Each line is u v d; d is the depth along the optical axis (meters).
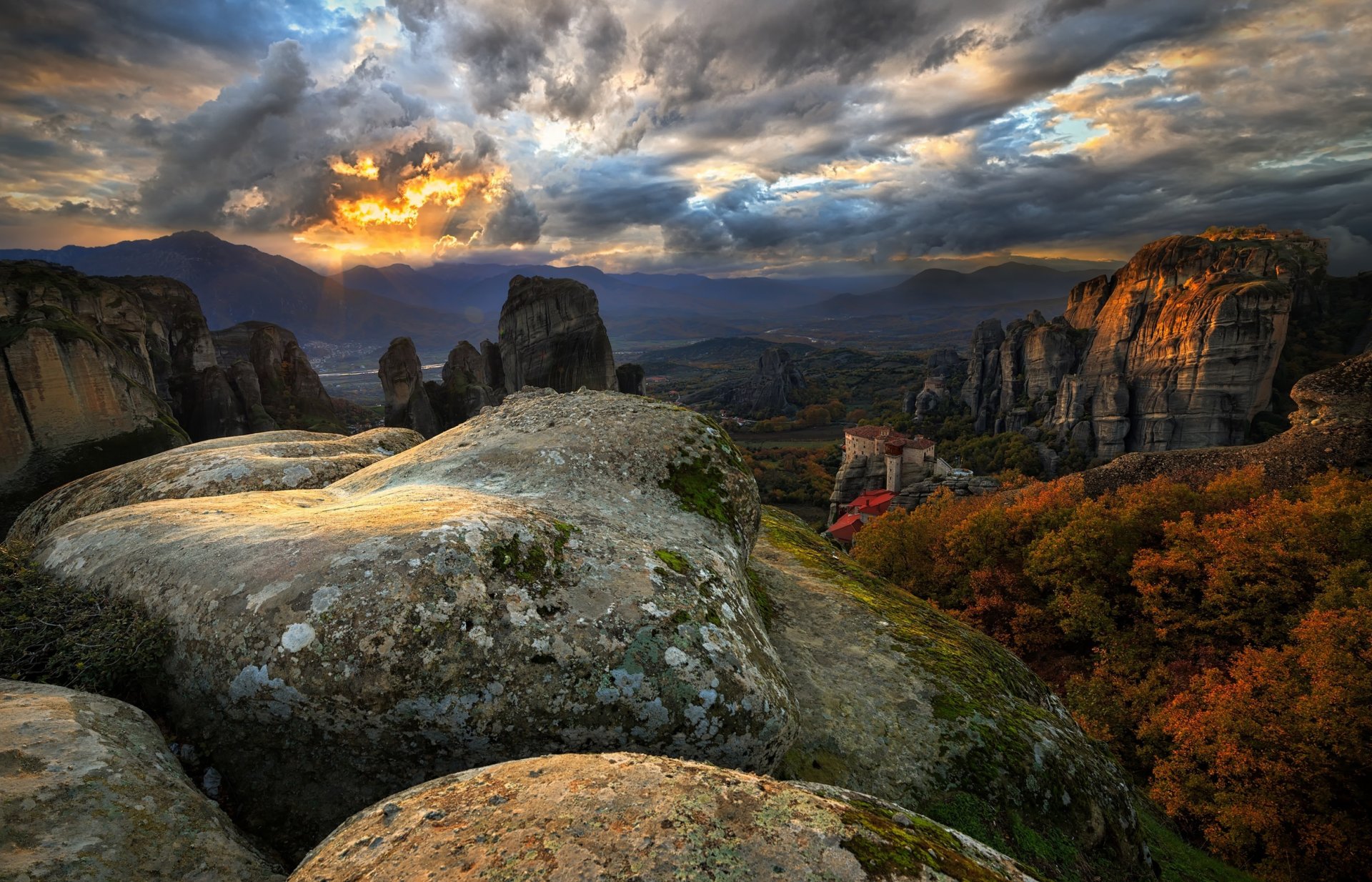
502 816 4.62
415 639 6.95
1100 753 14.02
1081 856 10.20
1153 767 25.67
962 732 11.43
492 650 7.16
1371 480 44.53
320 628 6.94
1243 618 30.97
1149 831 14.55
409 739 6.87
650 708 7.45
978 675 13.58
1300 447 52.59
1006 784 10.59
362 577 7.39
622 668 7.54
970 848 5.12
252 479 15.24
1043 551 40.03
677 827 4.41
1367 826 18.42
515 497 11.15
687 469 14.21
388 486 13.46
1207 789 20.94
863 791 10.05
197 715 7.21
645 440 14.49
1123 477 57.47
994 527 44.69
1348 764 19.42
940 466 111.62
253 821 6.85
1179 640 32.78
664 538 11.35
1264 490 47.47
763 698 8.23
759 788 5.01
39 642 7.23
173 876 5.05
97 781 5.38
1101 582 37.44
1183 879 12.31
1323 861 18.64
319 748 7.03
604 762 5.37
